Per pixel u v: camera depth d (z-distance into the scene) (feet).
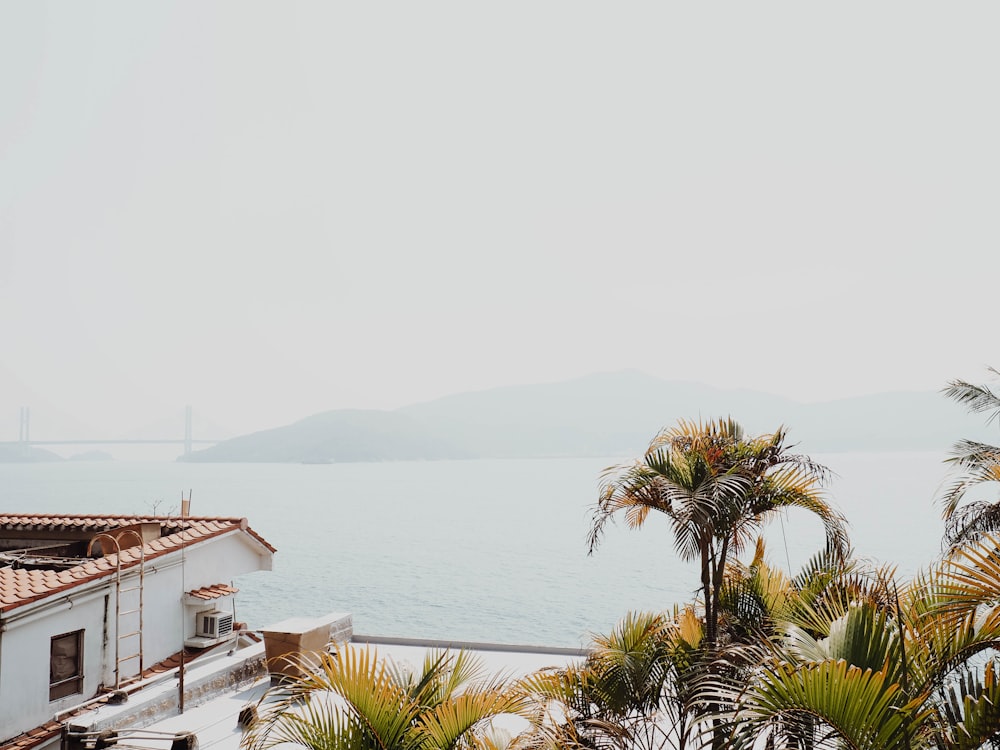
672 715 19.58
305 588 258.37
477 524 399.44
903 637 12.53
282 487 627.05
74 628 32.81
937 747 12.29
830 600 18.24
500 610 220.84
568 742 17.10
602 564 297.12
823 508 21.89
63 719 30.91
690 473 21.89
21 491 573.74
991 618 13.07
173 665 36.17
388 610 224.53
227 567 42.19
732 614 21.47
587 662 19.67
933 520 319.88
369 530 380.17
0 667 29.60
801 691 11.68
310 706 16.62
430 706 16.98
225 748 26.58
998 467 37.04
